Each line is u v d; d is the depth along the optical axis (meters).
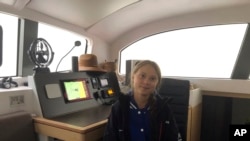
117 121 1.52
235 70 2.84
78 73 2.23
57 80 2.00
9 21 2.21
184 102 2.14
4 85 1.88
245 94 2.68
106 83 2.49
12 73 2.31
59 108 1.89
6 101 1.74
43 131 1.71
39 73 1.90
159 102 1.55
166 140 1.52
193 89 2.62
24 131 1.71
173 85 2.20
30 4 2.12
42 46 2.02
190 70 3.19
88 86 2.25
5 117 1.64
